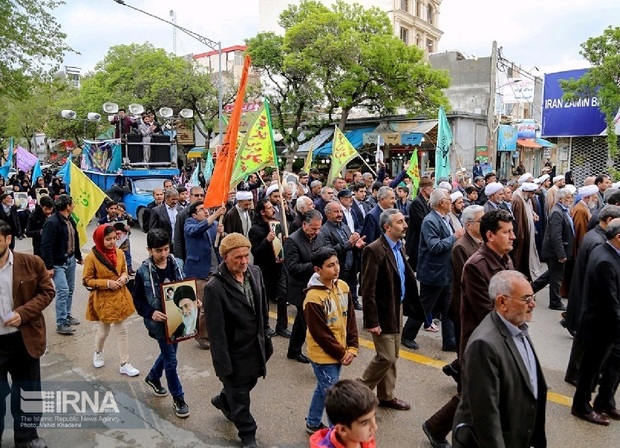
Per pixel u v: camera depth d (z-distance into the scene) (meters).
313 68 23.69
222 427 4.62
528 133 29.34
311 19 23.69
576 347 5.26
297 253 5.87
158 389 5.17
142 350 6.41
